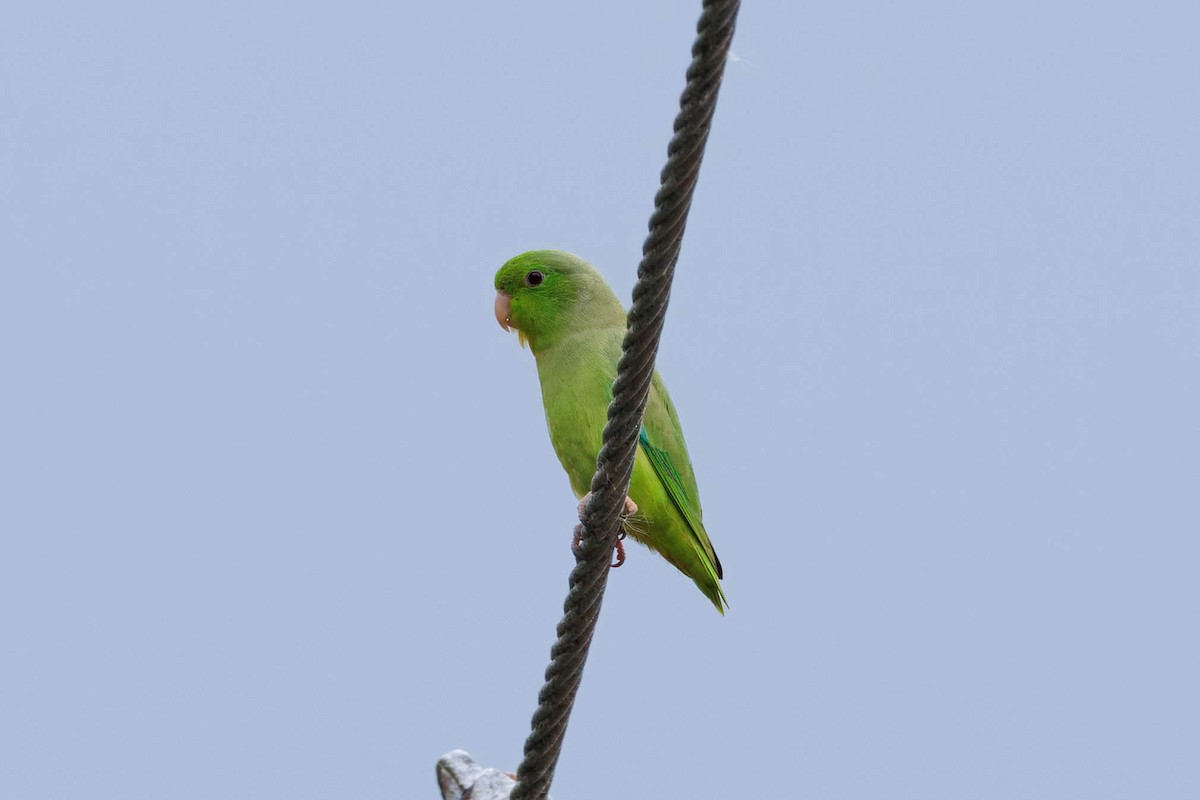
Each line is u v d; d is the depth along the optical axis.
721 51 8.09
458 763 10.73
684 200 8.75
